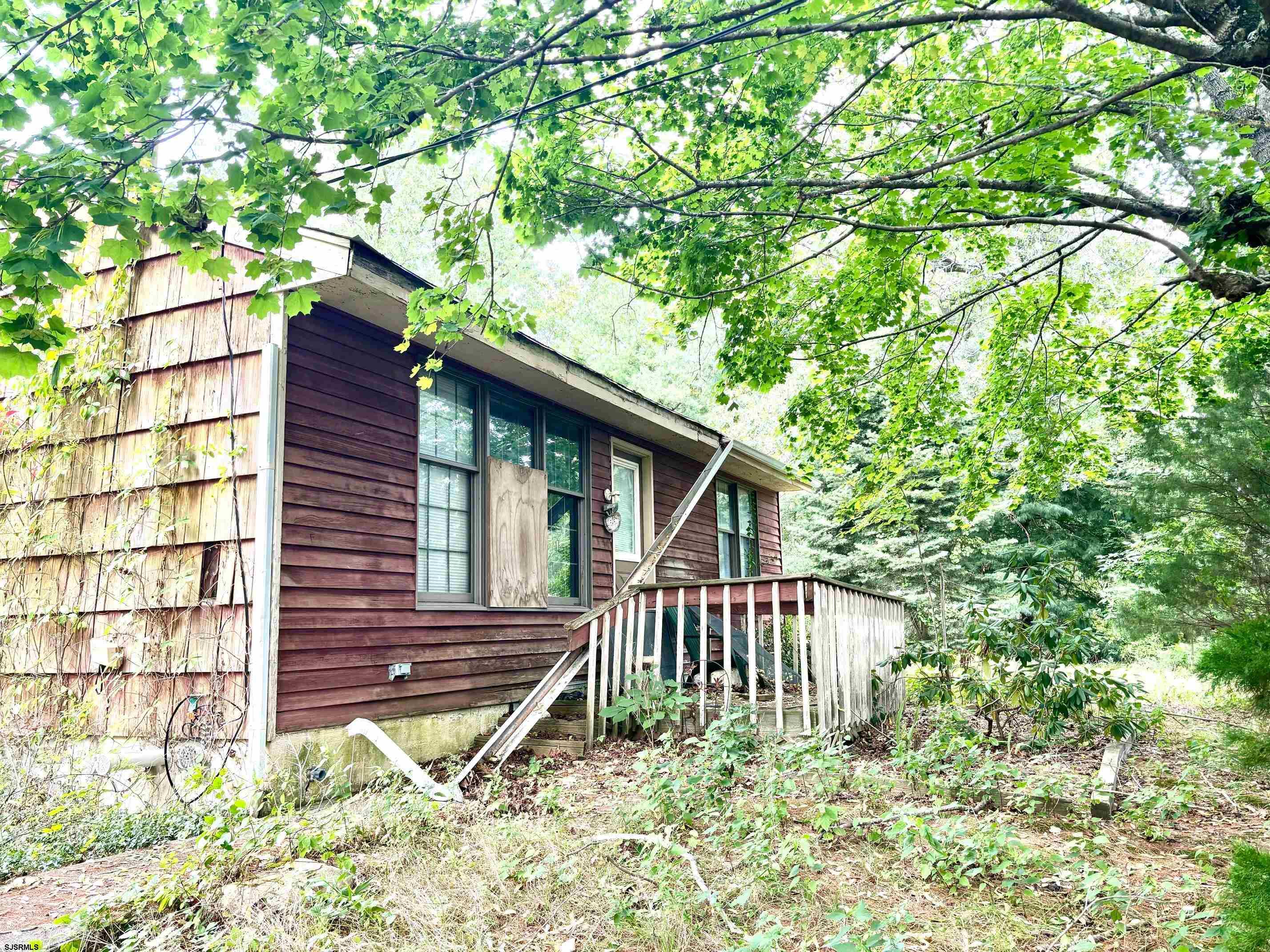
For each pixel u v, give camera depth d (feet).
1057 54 19.75
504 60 11.05
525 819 14.87
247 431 17.61
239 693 16.75
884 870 12.57
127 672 18.22
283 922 10.41
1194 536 15.23
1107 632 48.67
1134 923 10.69
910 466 30.71
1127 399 27.14
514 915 11.16
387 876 12.26
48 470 20.06
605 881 11.62
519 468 25.75
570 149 16.83
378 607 19.76
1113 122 19.02
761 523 47.24
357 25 12.03
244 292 18.25
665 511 35.99
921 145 17.38
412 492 21.34
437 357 22.48
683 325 20.30
